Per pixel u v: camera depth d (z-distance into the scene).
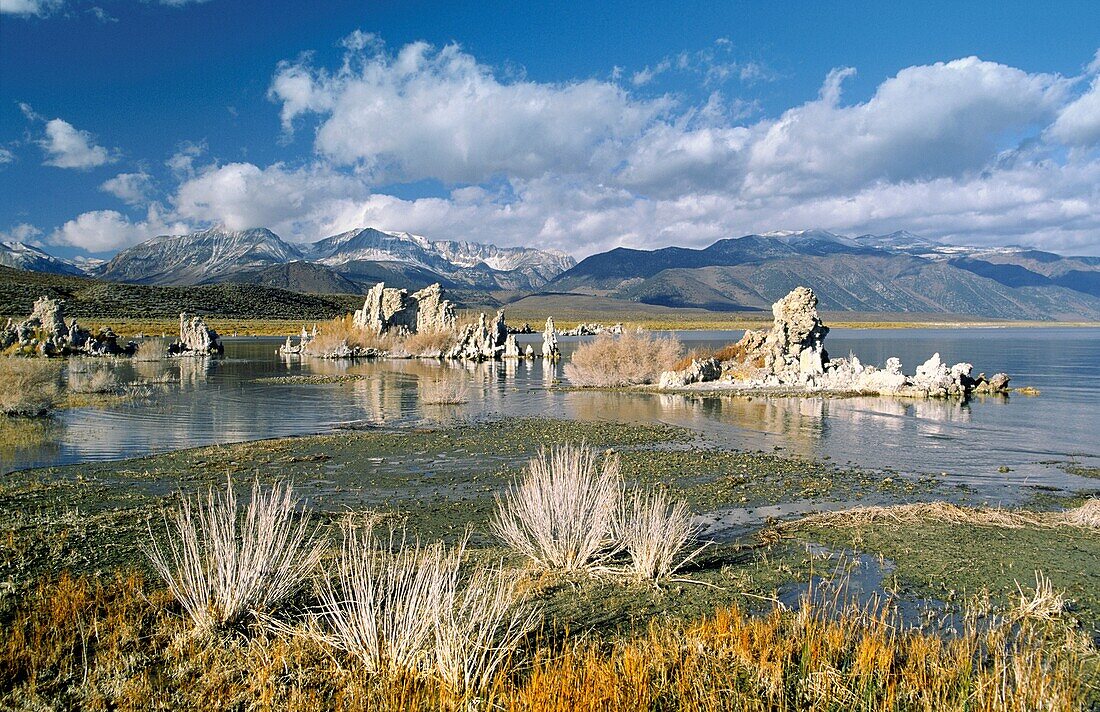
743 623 7.49
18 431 23.95
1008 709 5.70
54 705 5.91
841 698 6.01
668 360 45.53
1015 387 41.47
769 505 14.15
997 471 18.06
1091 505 12.69
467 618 7.12
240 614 7.66
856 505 14.25
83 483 15.61
